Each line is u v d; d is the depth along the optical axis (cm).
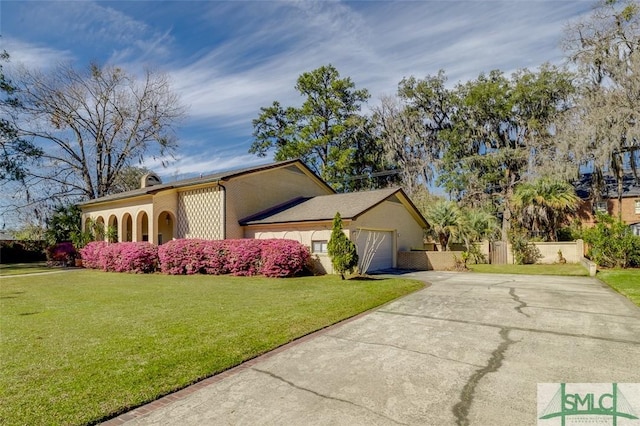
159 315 692
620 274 1223
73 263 2095
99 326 617
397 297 889
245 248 1382
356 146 3388
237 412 326
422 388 370
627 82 2103
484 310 727
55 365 430
